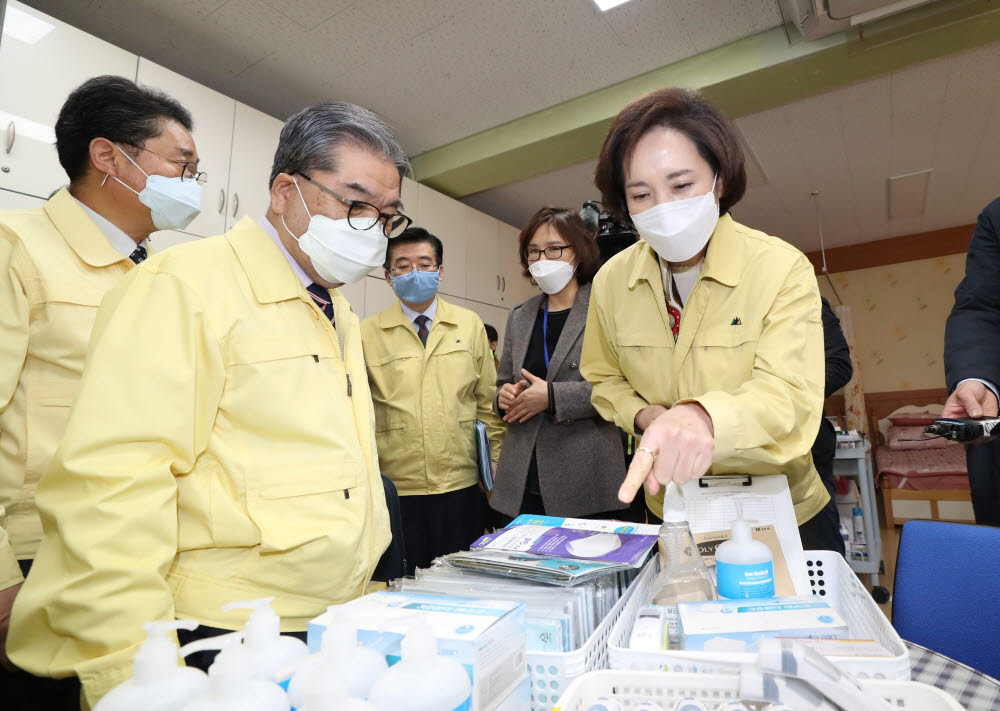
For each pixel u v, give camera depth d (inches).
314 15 101.5
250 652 17.5
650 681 18.8
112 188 48.9
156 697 15.0
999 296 47.9
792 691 17.3
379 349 87.5
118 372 27.5
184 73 115.5
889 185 174.2
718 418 28.7
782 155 154.3
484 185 160.1
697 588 26.8
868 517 128.8
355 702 13.7
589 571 25.3
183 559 30.4
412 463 82.6
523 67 119.3
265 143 111.0
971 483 48.9
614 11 104.6
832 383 50.6
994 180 170.2
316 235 36.1
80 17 98.2
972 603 34.2
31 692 32.3
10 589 32.9
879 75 120.5
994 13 96.1
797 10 98.4
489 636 17.9
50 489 25.8
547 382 65.6
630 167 37.3
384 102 130.3
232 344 31.6
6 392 38.6
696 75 117.2
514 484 69.1
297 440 32.1
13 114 77.4
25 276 41.6
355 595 33.2
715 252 39.4
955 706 16.1
